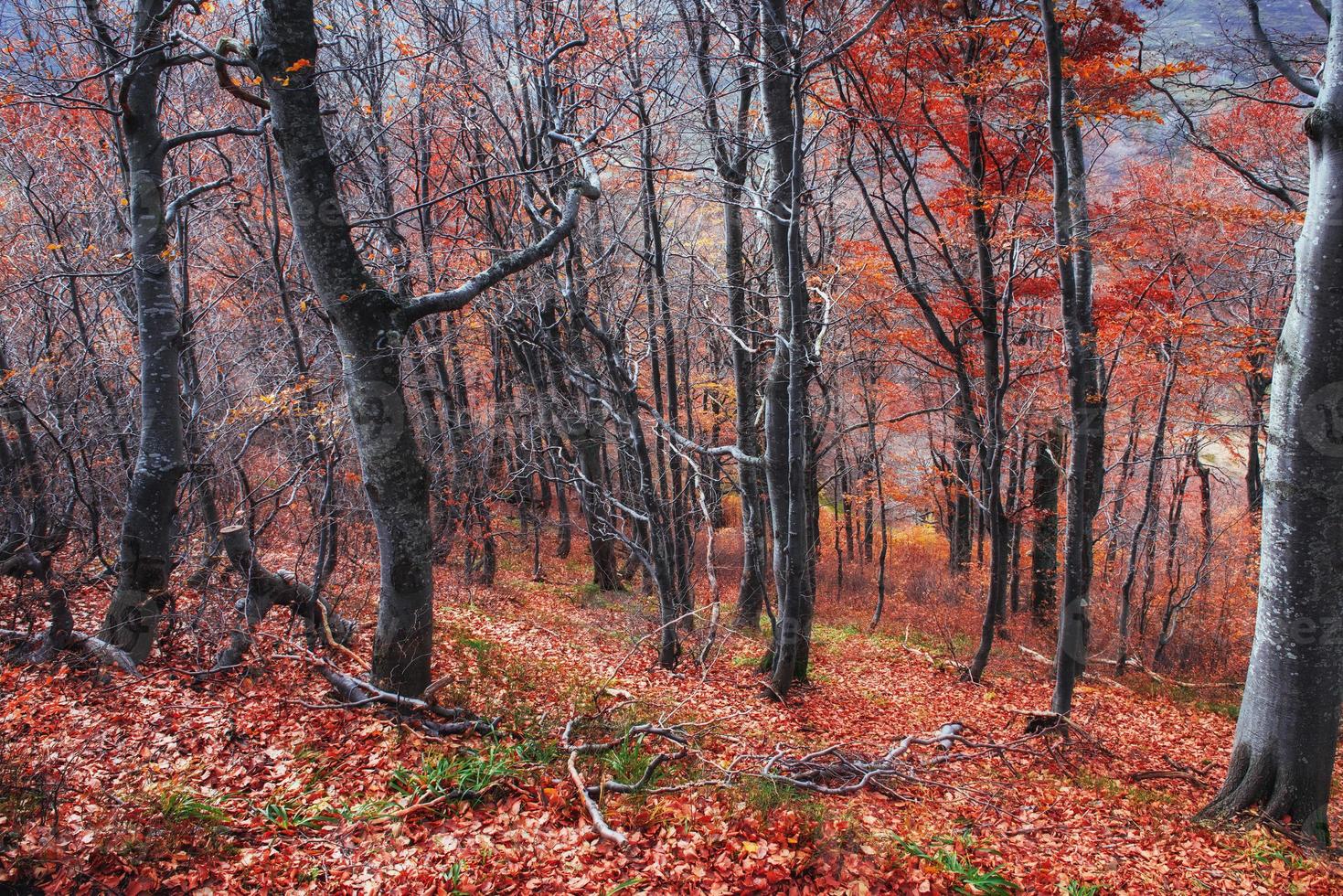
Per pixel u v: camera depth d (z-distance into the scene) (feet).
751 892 14.28
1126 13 30.68
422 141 43.29
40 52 23.73
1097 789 24.71
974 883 15.44
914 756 26.25
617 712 24.03
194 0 20.95
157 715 19.30
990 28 30.94
